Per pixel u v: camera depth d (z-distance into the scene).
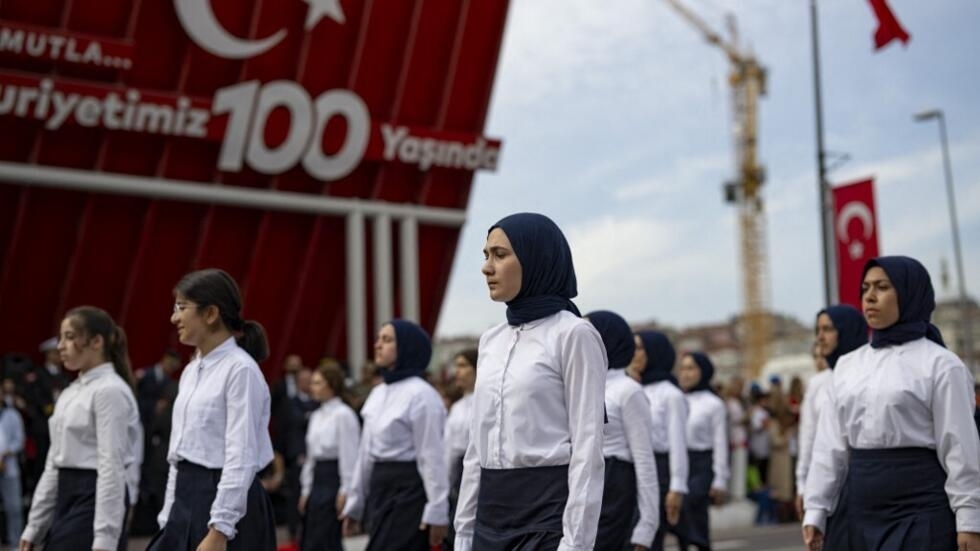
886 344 5.80
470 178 20.94
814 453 6.16
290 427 14.66
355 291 19.70
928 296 5.79
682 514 10.90
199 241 19.14
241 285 19.89
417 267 21.20
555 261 4.68
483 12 20.06
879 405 5.68
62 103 16.81
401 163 20.17
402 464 8.02
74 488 6.24
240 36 18.44
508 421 4.59
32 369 14.55
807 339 93.00
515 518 4.54
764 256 92.88
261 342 5.97
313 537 10.02
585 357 4.50
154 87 18.20
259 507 5.66
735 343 114.50
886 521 5.66
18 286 18.16
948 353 5.61
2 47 16.38
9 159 17.36
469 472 4.82
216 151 18.61
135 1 17.48
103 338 6.42
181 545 5.50
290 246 19.98
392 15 19.55
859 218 15.18
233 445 5.48
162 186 18.14
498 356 4.71
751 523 16.91
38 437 14.20
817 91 19.47
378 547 8.00
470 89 20.59
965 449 5.44
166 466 13.35
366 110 19.36
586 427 4.43
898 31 18.34
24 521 14.61
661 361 9.49
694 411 11.12
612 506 7.50
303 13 18.78
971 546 5.34
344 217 20.02
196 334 5.72
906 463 5.61
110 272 18.70
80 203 18.05
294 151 18.89
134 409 6.36
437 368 23.33
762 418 17.55
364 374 13.90
